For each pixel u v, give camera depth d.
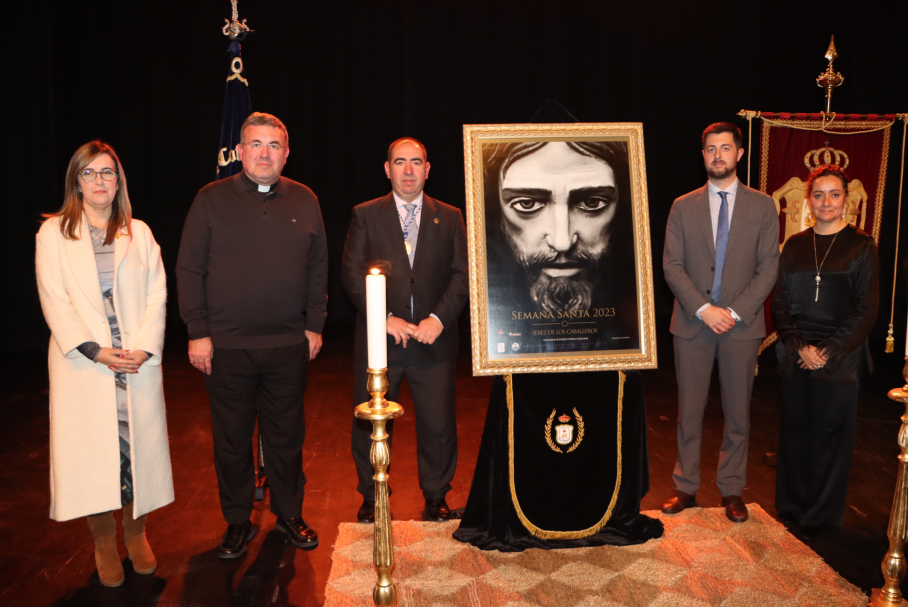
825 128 4.29
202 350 2.34
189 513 2.82
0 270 6.28
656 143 7.89
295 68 7.41
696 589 2.19
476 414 4.29
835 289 2.58
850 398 2.51
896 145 6.57
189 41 7.23
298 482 2.57
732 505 2.70
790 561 2.36
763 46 7.58
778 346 2.70
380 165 7.69
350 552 2.45
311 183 7.58
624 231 2.39
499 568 2.33
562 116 2.53
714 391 4.81
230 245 2.34
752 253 2.63
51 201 6.54
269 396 2.47
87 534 2.62
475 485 2.52
